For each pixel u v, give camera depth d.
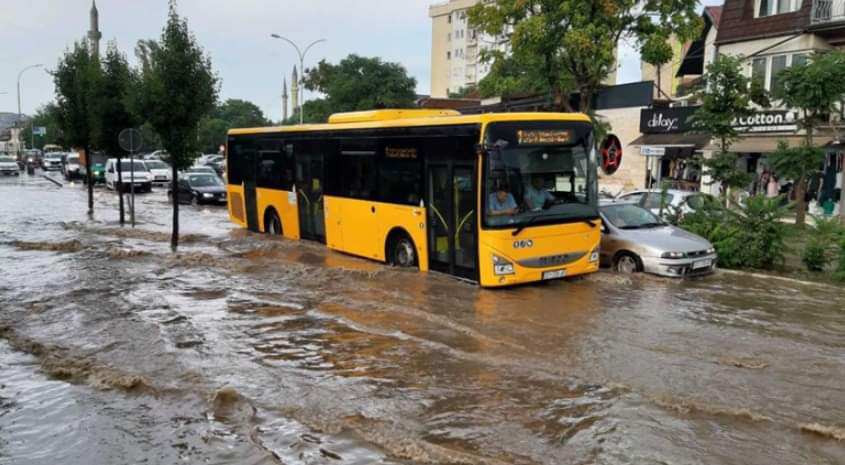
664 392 6.78
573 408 6.43
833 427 5.85
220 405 6.65
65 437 6.06
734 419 6.15
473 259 11.58
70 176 50.06
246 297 11.32
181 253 15.80
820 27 24.72
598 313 10.00
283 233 18.42
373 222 14.13
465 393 6.84
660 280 12.36
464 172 11.61
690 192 17.64
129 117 22.38
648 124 31.44
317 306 10.59
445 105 54.97
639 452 5.50
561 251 11.74
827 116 18.33
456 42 102.62
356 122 14.96
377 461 5.42
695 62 34.59
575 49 20.59
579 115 12.13
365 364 7.80
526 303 10.60
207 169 35.59
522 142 11.41
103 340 8.85
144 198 35.09
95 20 60.69
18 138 121.75
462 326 9.27
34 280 12.83
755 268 13.89
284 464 5.40
